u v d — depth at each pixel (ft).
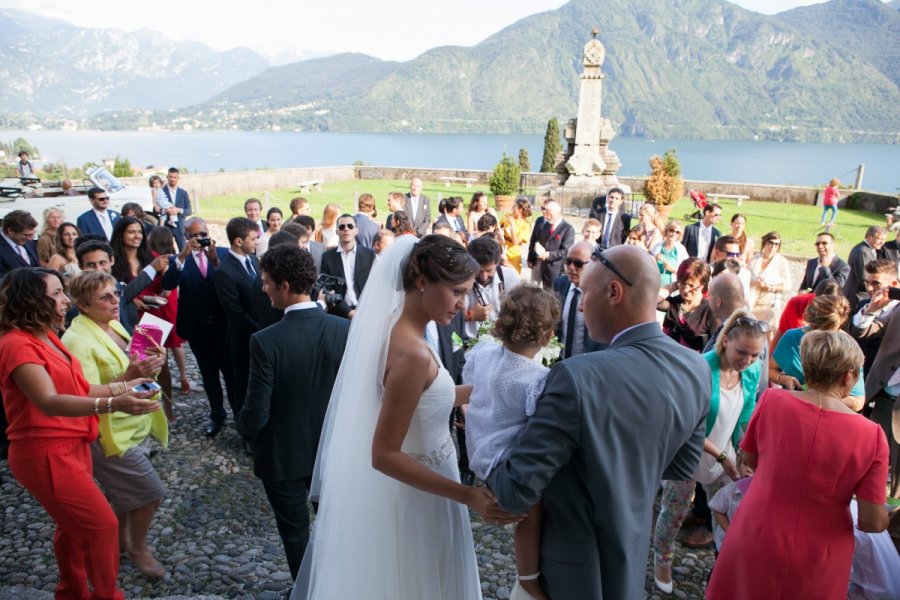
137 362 10.11
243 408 10.18
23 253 20.84
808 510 7.90
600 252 6.37
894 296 14.10
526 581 6.30
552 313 6.48
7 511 13.76
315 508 12.90
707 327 14.12
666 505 11.16
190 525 13.35
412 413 6.94
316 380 10.35
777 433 8.23
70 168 75.97
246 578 11.60
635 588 5.94
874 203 60.75
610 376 5.56
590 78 57.77
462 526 8.40
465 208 59.88
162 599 10.74
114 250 19.76
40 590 11.04
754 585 8.20
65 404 8.98
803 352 8.28
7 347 9.01
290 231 18.54
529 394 6.00
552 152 90.79
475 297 15.31
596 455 5.43
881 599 9.43
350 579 8.04
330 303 15.23
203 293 17.26
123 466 11.01
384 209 58.59
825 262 21.06
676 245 21.80
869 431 7.69
